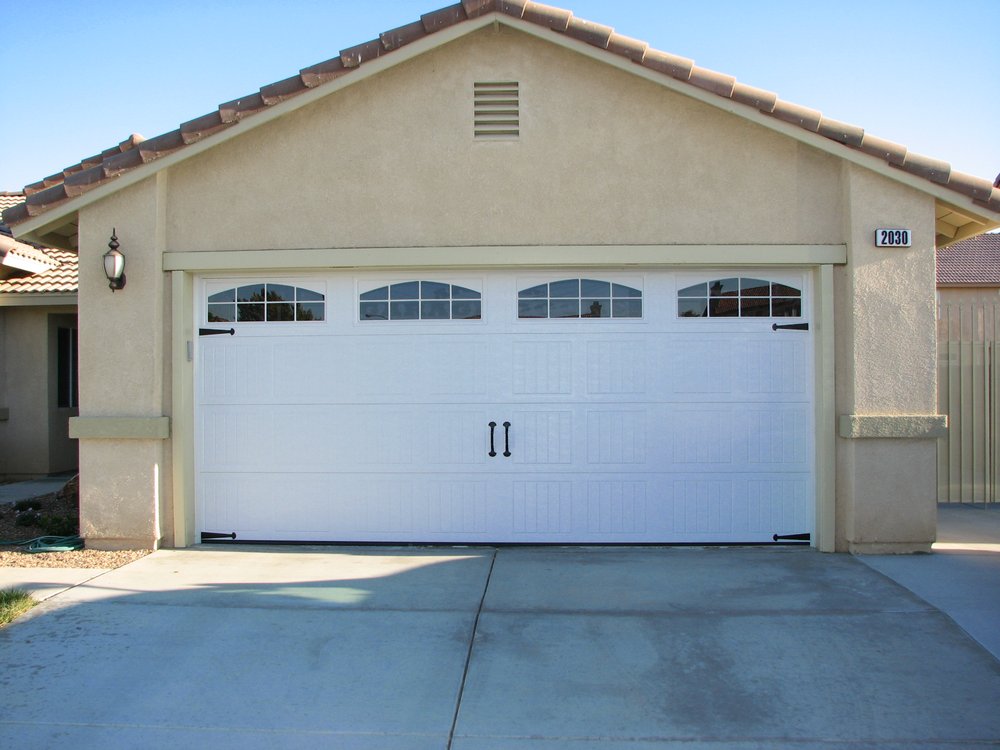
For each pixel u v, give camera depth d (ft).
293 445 24.70
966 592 19.54
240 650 16.21
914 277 23.04
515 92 23.85
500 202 23.82
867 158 22.68
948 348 32.24
